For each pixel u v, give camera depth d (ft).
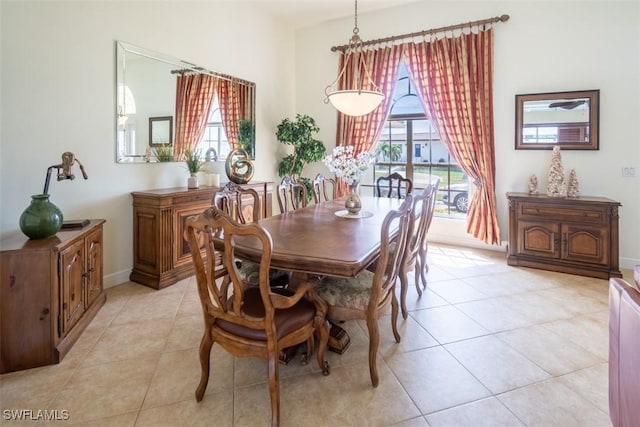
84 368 6.55
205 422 5.23
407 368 6.59
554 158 12.69
